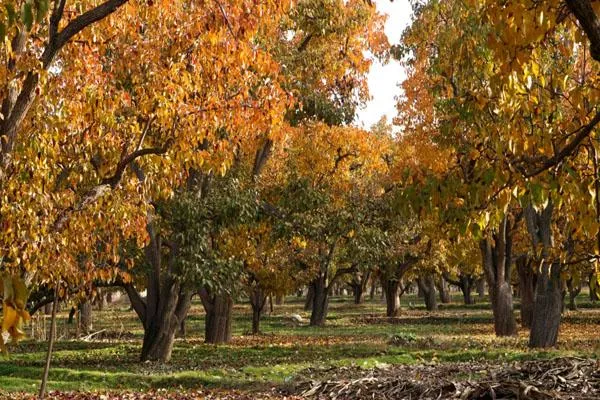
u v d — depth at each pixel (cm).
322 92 2995
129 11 1325
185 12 1414
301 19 2731
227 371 2231
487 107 709
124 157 1416
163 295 2644
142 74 1441
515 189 663
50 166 1362
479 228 670
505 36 621
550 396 1327
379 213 3219
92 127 1409
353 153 3425
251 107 1366
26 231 1275
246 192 2598
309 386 1755
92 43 1323
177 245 2620
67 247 1394
